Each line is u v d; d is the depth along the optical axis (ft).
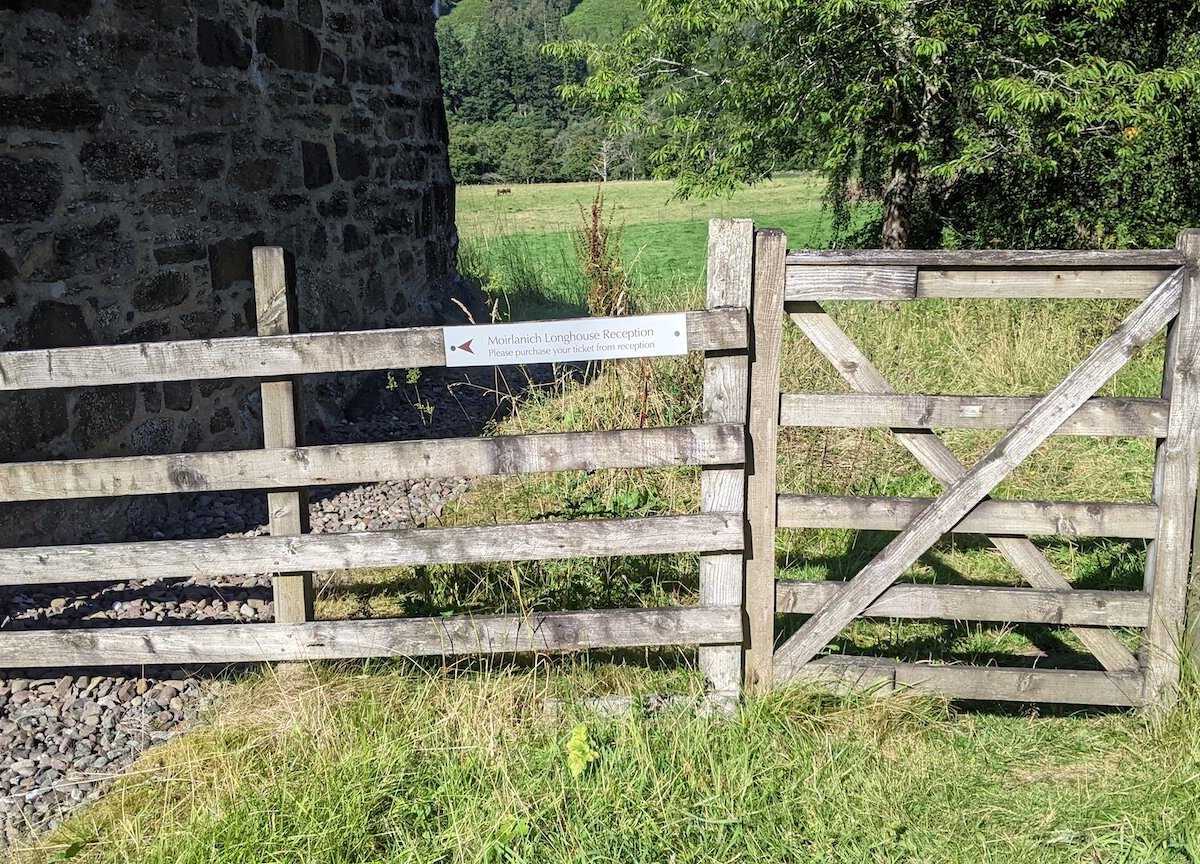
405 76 27.61
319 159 22.70
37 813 9.78
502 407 23.94
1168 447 10.40
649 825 9.04
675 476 16.58
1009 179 39.47
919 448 10.68
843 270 10.23
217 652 11.16
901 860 8.99
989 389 21.80
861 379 10.53
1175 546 10.55
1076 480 17.83
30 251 14.24
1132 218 36.63
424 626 10.99
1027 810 9.61
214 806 9.26
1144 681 10.84
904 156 38.14
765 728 10.41
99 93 15.56
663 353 10.31
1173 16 34.65
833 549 15.48
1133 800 9.58
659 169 40.86
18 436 14.08
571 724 10.50
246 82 19.63
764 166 39.78
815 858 8.87
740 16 33.55
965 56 32.99
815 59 34.65
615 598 13.38
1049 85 31.40
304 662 11.36
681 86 38.78
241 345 10.50
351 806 9.05
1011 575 14.80
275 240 20.95
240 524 16.84
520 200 94.68
